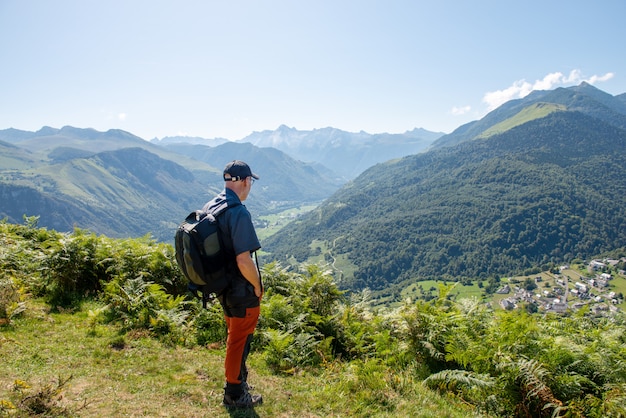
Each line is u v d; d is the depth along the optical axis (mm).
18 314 6414
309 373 5598
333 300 8461
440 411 4449
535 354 5168
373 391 4746
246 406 4031
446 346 5547
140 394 4098
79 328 6176
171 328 6332
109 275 8594
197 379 4754
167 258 8711
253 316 3758
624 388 4621
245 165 3715
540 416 4535
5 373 4195
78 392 3980
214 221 3420
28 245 11148
